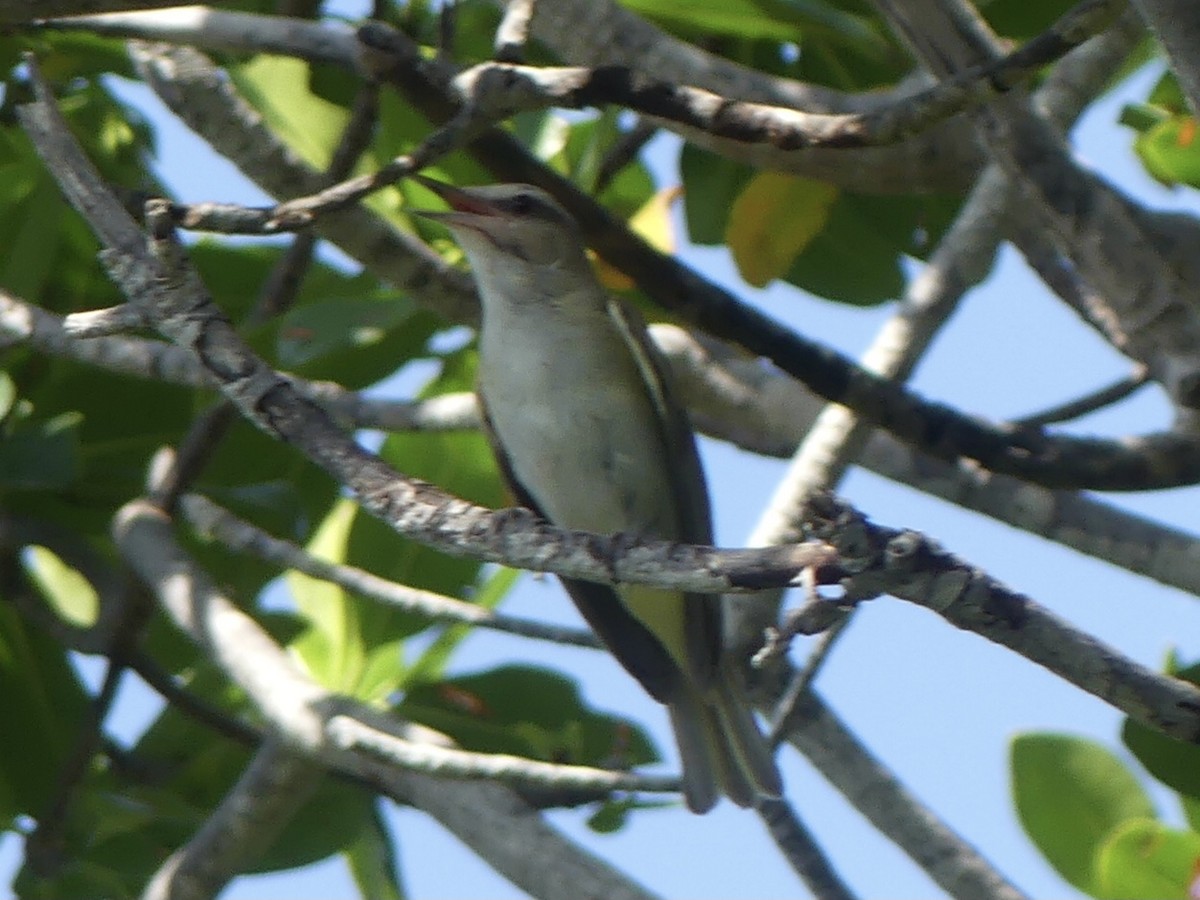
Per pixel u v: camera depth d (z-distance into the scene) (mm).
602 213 9195
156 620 12242
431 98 8109
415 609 9766
